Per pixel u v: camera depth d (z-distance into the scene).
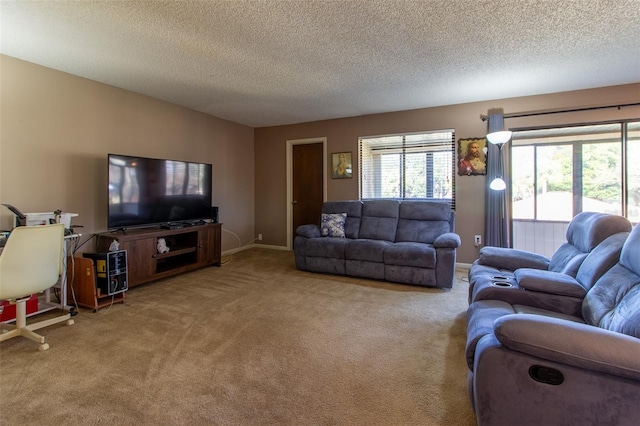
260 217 6.07
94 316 2.70
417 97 4.14
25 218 2.65
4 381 1.77
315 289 3.46
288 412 1.52
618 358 1.01
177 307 2.91
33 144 3.01
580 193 4.02
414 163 4.79
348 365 1.94
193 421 1.46
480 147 4.32
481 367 1.19
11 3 2.04
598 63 3.07
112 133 3.66
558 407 1.09
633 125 3.71
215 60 2.96
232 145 5.54
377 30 2.43
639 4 2.09
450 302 3.05
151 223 3.76
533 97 4.05
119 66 3.10
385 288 3.49
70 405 1.57
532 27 2.39
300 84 3.62
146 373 1.85
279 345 2.20
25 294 2.17
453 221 4.05
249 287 3.53
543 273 1.99
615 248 1.75
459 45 2.68
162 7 2.10
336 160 5.30
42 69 3.06
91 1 2.02
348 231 4.43
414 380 1.78
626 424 1.01
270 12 2.17
